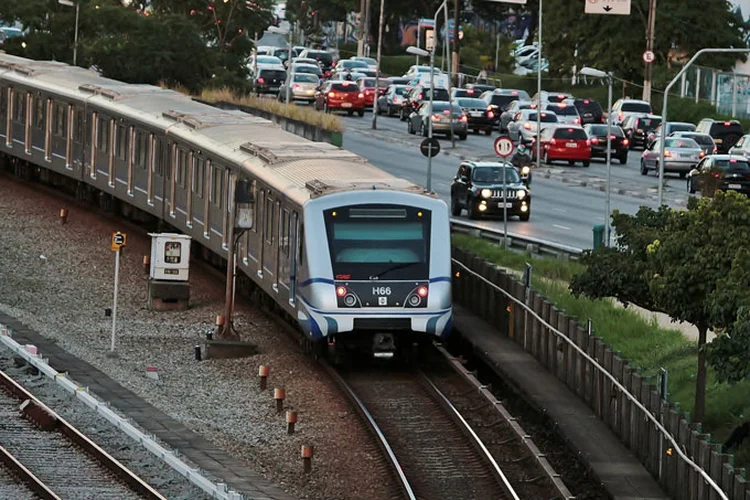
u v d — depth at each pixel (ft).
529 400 258.16
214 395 263.90
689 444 204.64
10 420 227.81
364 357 292.20
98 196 463.83
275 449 233.14
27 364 263.49
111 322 319.06
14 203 465.47
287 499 204.23
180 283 334.24
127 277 369.50
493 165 488.44
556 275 370.32
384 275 274.36
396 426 245.24
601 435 237.04
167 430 232.32
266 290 309.01
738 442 234.99
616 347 305.12
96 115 447.01
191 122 384.68
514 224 474.90
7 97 511.81
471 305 327.47
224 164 347.36
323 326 272.51
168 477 204.03
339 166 306.35
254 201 320.91
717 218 239.50
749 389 264.93
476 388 263.49
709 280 235.40
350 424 246.68
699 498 198.80
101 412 234.99
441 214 279.28
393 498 211.61
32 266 374.02
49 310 327.88
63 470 203.82
